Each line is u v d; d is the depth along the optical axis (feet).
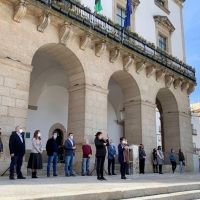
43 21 38.22
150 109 56.44
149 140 54.65
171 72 61.31
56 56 45.19
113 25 48.88
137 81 54.60
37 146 32.42
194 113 131.85
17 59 35.76
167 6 74.79
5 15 35.50
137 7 63.36
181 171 57.67
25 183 23.85
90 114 43.93
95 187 21.31
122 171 32.60
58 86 64.23
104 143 29.99
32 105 57.57
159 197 20.04
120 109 79.05
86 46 44.34
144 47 55.67
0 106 33.06
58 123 62.75
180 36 77.56
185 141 65.98
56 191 18.13
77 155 42.45
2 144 30.50
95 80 45.96
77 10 44.65
